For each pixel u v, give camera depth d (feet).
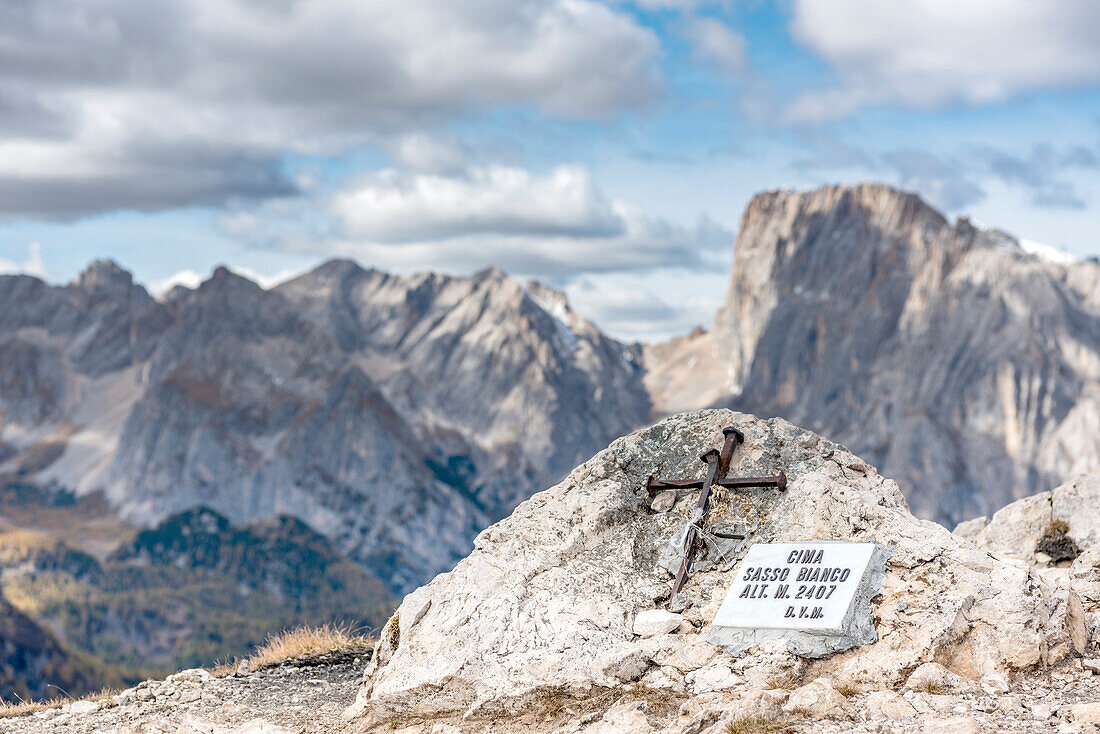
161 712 40.86
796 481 37.04
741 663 31.17
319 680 45.62
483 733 31.48
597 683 31.94
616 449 40.65
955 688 28.86
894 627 31.07
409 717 33.94
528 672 32.53
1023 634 30.35
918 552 33.42
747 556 34.58
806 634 31.50
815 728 26.84
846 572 32.45
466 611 35.09
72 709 42.57
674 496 38.47
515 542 37.70
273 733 34.73
